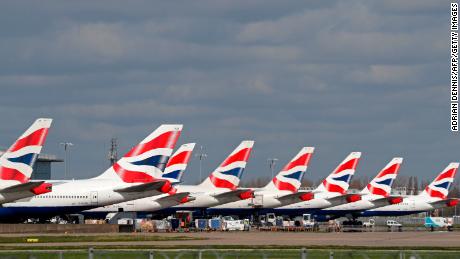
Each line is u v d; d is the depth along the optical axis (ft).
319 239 553.64
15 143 577.02
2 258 312.91
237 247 426.92
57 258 339.16
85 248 409.90
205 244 457.27
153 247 420.36
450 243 504.43
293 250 405.80
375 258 355.56
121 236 552.41
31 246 428.15
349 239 559.79
